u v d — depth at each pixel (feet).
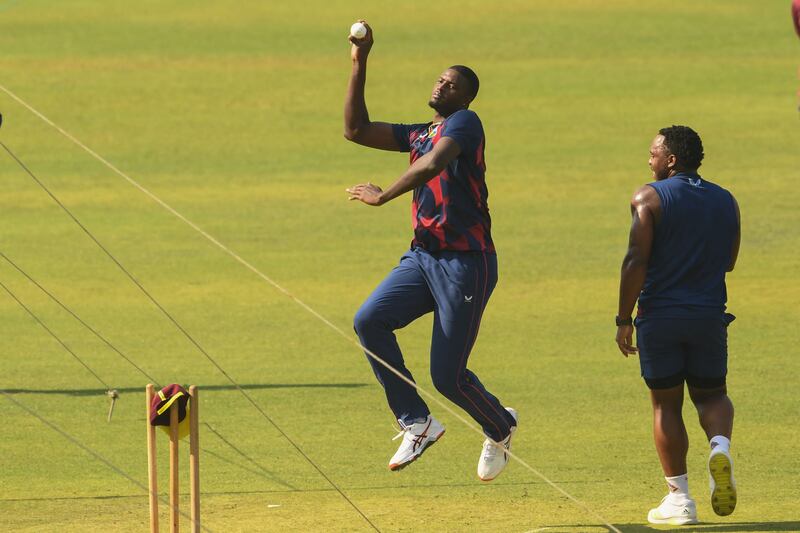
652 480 102.63
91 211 268.62
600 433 119.14
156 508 76.74
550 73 422.82
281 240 240.32
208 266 217.77
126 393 136.87
